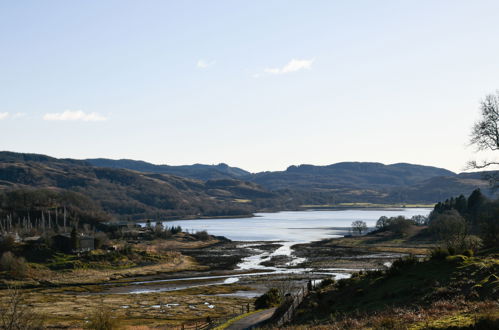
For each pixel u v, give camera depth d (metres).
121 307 96.81
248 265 172.88
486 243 50.69
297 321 37.53
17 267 142.88
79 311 91.75
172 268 166.38
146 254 185.00
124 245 193.75
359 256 185.75
